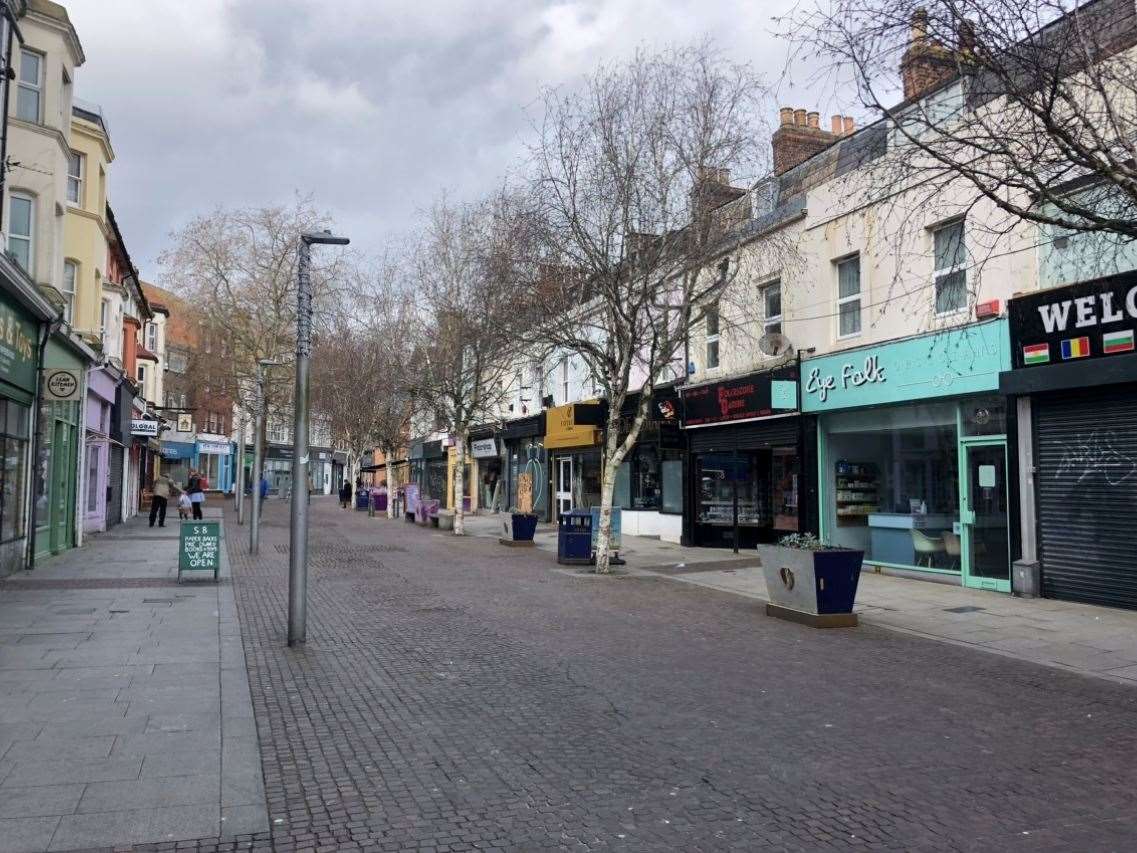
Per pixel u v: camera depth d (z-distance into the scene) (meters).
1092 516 11.80
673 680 7.78
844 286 16.55
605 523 16.14
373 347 36.06
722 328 18.66
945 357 13.70
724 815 4.73
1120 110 8.98
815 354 16.88
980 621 10.83
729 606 12.16
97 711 6.48
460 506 26.06
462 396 26.53
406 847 4.28
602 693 7.30
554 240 15.83
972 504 13.75
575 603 12.30
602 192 15.70
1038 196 7.59
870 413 15.88
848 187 15.74
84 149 21.23
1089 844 4.40
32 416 15.33
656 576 15.67
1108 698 7.33
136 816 4.58
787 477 18.80
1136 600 11.22
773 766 5.52
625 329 17.08
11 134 15.91
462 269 24.83
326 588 13.66
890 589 13.62
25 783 5.01
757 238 17.42
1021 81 8.27
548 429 29.17
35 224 16.27
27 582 13.48
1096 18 7.79
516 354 22.39
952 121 11.52
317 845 4.29
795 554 10.79
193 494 26.31
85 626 9.89
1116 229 7.08
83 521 22.03
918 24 7.50
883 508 15.81
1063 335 11.89
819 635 10.02
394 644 9.27
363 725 6.32
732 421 19.05
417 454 53.47
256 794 4.91
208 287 41.16
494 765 5.49
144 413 37.56
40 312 14.84
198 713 6.48
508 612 11.43
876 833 4.51
